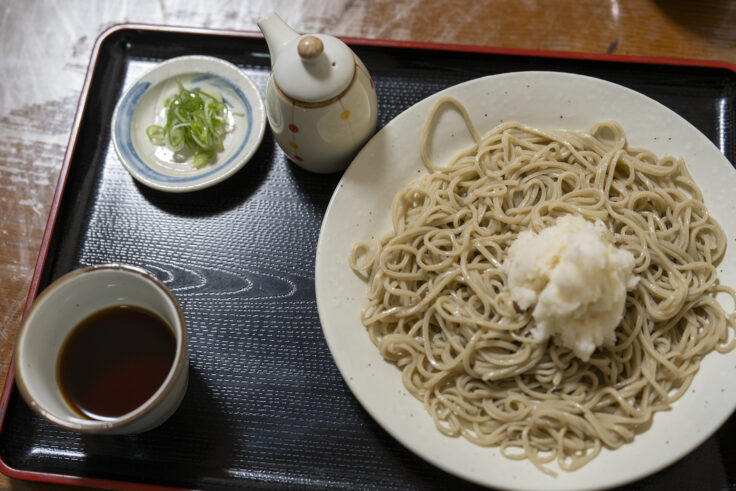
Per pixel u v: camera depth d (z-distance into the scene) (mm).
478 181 550
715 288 517
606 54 584
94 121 594
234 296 543
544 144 561
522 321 506
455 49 589
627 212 533
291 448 506
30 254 572
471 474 464
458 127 554
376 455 504
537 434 500
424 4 626
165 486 493
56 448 510
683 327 519
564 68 588
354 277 528
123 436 510
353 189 532
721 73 578
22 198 585
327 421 512
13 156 596
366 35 620
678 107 577
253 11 631
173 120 574
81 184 577
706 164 531
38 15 636
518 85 548
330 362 526
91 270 477
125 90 597
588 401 502
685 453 464
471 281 521
